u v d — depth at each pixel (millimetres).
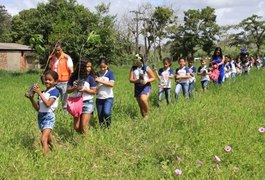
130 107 11773
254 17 81000
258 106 11680
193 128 8781
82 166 6734
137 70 10609
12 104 13398
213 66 16781
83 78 8586
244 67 24406
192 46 82000
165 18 69750
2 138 8359
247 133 8477
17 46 54250
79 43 35469
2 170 6336
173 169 6598
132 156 7262
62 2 38500
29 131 8945
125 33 66000
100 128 8836
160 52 72625
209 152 7152
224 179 6102
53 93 7656
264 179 6266
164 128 8938
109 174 6535
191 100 12211
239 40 82688
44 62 35969
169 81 12977
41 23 37688
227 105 11398
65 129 8977
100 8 38219
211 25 81062
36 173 6266
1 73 36469
